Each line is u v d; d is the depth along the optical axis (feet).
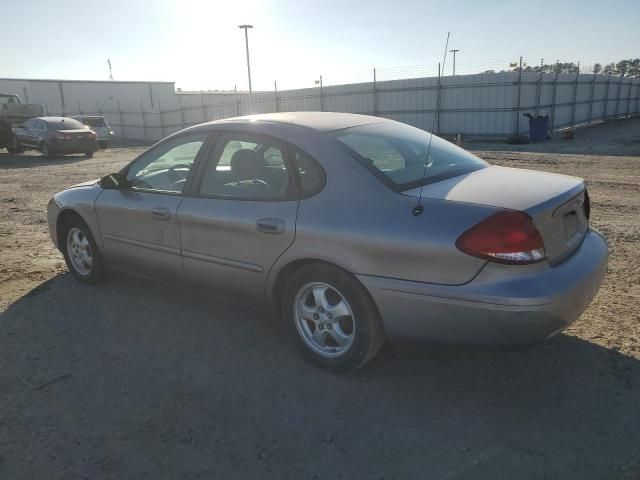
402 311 9.85
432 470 8.41
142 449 9.11
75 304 15.33
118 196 14.85
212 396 10.62
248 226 11.62
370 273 10.02
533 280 9.04
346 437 9.27
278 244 11.20
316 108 100.17
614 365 11.19
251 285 12.03
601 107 106.32
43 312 14.82
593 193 31.50
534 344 9.25
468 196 9.82
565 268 9.66
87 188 16.15
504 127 78.02
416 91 86.12
